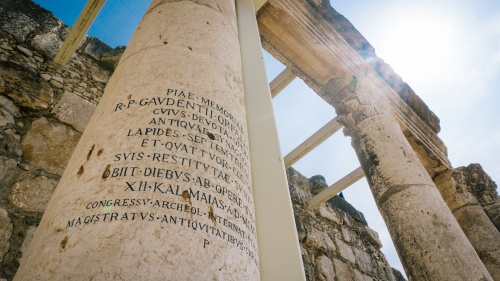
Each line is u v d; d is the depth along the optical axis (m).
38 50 3.86
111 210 0.88
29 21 4.00
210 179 1.03
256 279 0.99
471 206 4.88
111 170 0.98
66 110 3.66
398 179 3.48
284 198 1.96
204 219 0.93
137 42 1.66
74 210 0.92
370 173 3.78
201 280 0.81
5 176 2.85
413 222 3.17
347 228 7.12
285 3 4.21
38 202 2.90
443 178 5.29
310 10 4.49
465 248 3.00
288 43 4.41
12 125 3.17
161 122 1.12
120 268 0.77
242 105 1.54
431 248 2.98
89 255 0.79
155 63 1.41
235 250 0.94
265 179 2.03
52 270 0.79
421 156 5.26
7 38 3.67
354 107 4.32
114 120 1.18
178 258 0.82
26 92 3.44
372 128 4.05
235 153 1.21
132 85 1.32
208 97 1.31
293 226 1.85
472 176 5.21
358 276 6.18
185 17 1.78
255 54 2.85
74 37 3.71
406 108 5.29
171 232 0.85
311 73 4.72
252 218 1.13
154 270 0.78
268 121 2.36
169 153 1.03
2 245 2.53
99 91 4.18
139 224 0.85
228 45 1.77
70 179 1.06
